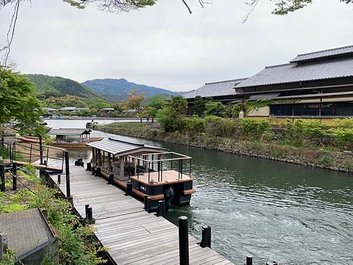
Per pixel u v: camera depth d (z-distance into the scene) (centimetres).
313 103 3191
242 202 1564
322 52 3966
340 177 2098
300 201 1582
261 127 3180
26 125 1800
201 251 855
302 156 2594
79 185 1579
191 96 5438
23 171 1512
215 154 3206
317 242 1112
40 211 709
